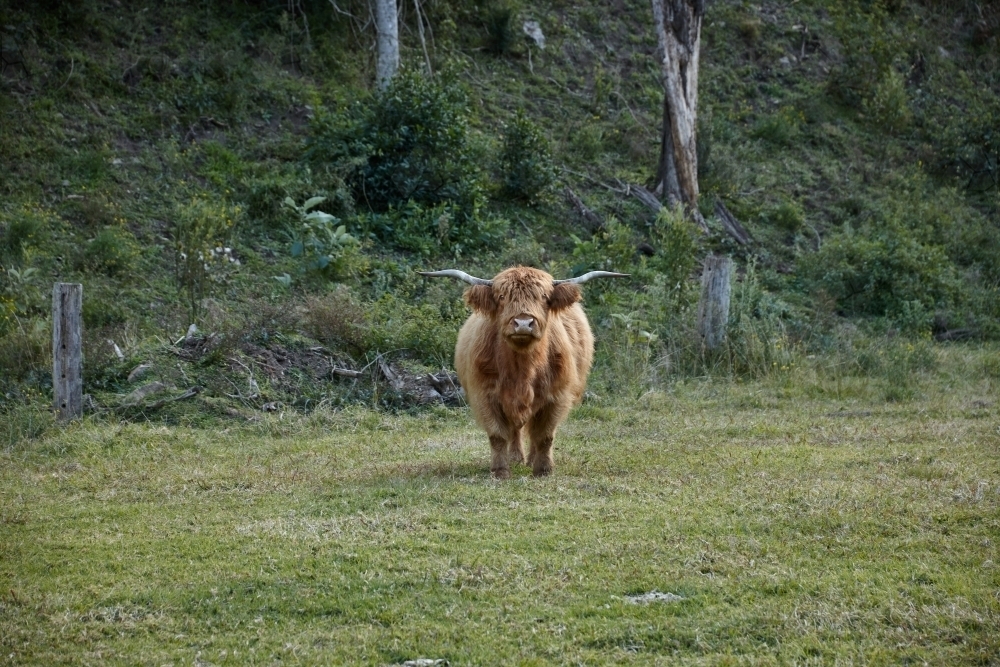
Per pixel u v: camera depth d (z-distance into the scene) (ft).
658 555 25.26
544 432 34.81
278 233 67.36
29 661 20.26
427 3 92.27
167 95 75.56
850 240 79.46
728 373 56.95
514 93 90.89
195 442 40.83
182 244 58.23
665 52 82.12
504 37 94.07
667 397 52.08
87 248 60.03
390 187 72.38
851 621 21.34
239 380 47.24
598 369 55.52
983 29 120.98
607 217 79.87
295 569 24.68
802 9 113.29
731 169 88.53
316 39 86.02
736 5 109.91
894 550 25.36
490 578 23.85
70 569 25.22
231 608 22.62
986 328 73.92
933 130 104.27
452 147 74.23
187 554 26.11
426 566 24.66
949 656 19.80
